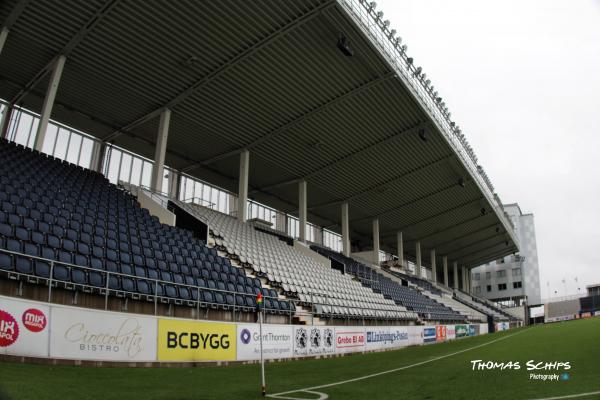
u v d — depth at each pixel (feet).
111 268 39.70
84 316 32.04
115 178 89.15
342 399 23.68
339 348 59.67
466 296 189.88
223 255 65.31
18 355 27.86
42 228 39.75
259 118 76.84
